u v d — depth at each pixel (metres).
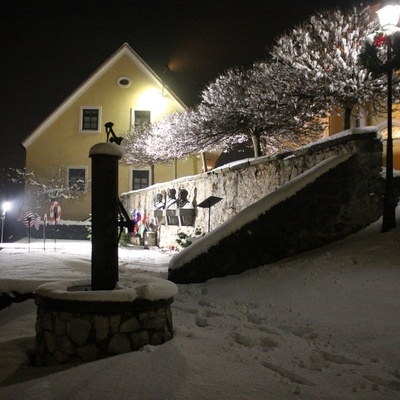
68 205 29.73
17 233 29.31
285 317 5.94
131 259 13.16
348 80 12.47
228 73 18.06
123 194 26.06
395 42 8.74
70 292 4.26
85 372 3.88
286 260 8.69
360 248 8.16
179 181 17.17
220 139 18.89
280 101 13.84
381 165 9.40
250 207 8.85
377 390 3.73
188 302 6.88
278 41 14.38
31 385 3.76
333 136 9.80
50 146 30.19
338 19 13.45
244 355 4.38
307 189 8.99
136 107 30.05
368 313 5.65
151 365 3.95
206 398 3.45
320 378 3.96
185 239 14.48
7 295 6.86
